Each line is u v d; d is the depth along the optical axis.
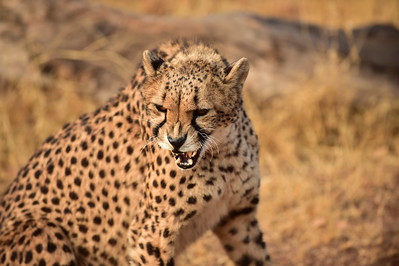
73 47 13.17
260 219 10.22
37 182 7.40
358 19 18.14
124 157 7.10
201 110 6.20
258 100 12.91
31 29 13.30
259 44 13.30
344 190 10.80
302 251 9.38
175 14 18.67
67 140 7.44
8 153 12.16
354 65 13.35
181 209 6.79
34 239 6.87
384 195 10.55
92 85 12.88
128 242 7.05
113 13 13.91
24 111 12.84
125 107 7.15
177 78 6.18
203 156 6.62
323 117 12.82
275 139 12.20
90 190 7.20
